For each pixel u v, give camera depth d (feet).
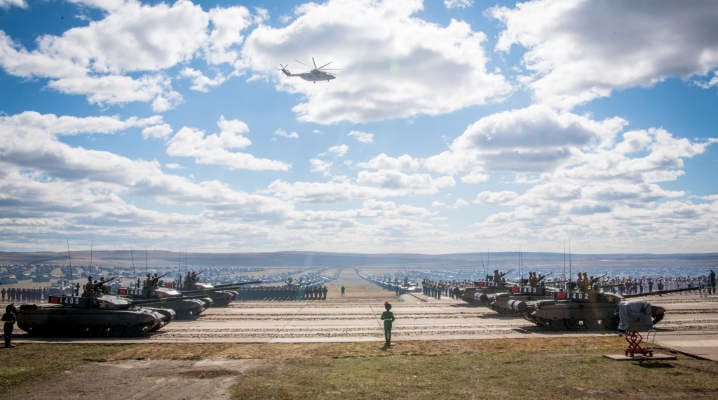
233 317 125.80
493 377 55.36
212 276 651.25
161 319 96.68
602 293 97.81
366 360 66.54
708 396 46.52
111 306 93.76
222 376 57.72
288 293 215.51
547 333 93.50
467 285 170.19
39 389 52.47
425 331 97.30
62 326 92.48
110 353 73.20
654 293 113.80
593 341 80.33
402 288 276.21
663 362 61.67
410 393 49.11
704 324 100.37
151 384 54.39
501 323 110.32
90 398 49.03
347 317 123.65
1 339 88.22
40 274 598.75
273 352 73.36
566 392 48.49
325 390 50.60
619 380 52.49
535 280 139.23
